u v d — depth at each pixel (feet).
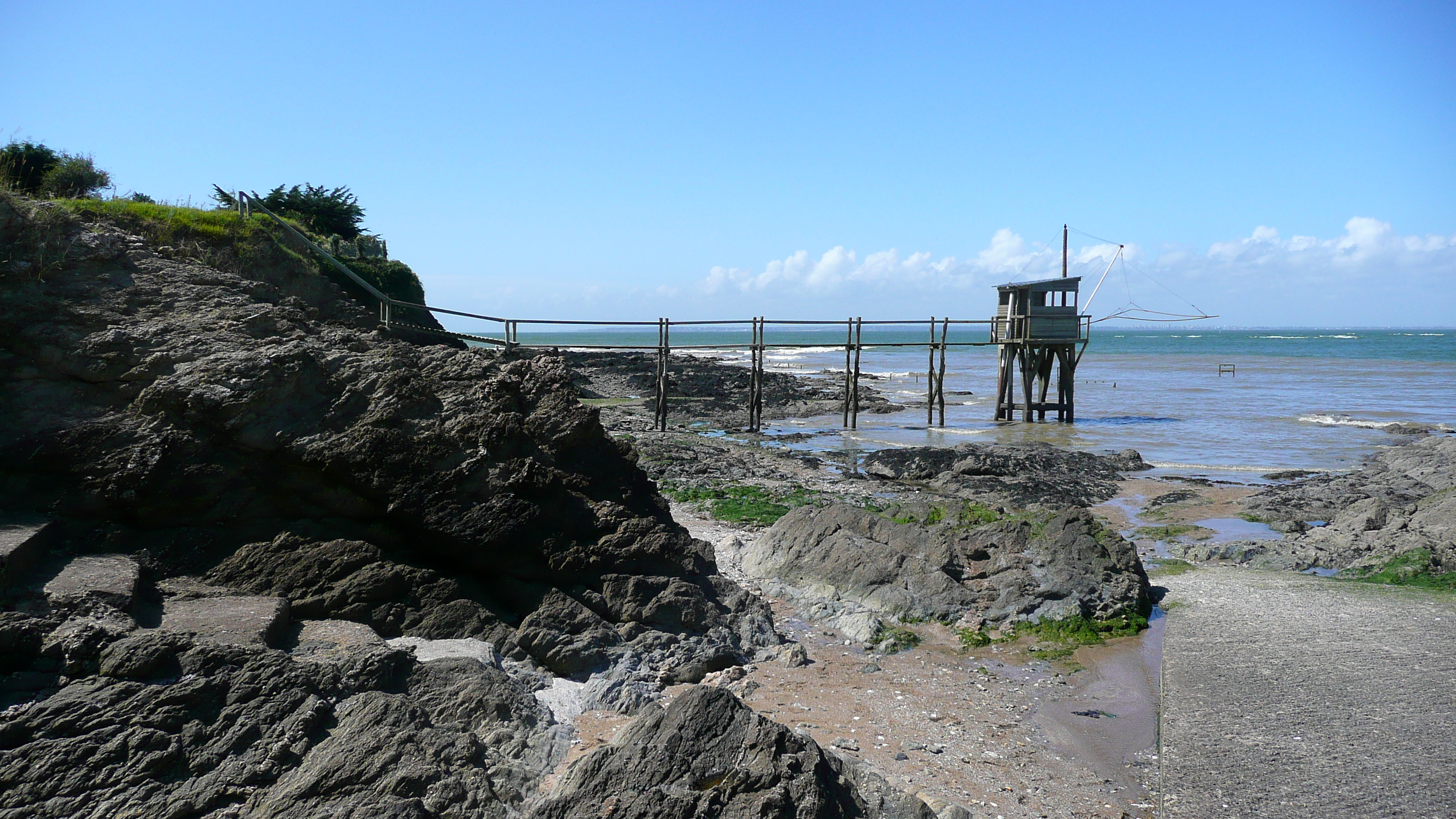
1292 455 88.89
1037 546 42.65
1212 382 177.68
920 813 21.09
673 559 35.78
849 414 127.75
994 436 104.27
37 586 23.47
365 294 83.41
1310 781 24.59
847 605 40.60
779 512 59.82
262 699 21.25
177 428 29.55
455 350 37.50
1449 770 24.82
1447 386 162.20
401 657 24.90
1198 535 56.29
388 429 31.89
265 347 32.35
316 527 30.99
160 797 18.70
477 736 23.86
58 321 30.83
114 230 36.96
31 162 53.67
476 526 31.99
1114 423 115.75
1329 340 451.94
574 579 33.50
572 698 28.66
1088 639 37.55
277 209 101.19
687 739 20.47
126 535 28.17
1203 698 30.22
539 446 36.01
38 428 28.35
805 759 20.24
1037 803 24.41
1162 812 23.56
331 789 19.61
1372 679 31.19
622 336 621.31
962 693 32.40
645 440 89.35
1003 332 119.34
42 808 17.95
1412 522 51.60
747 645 35.14
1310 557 48.85
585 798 19.10
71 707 19.58
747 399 141.18
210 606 25.84
